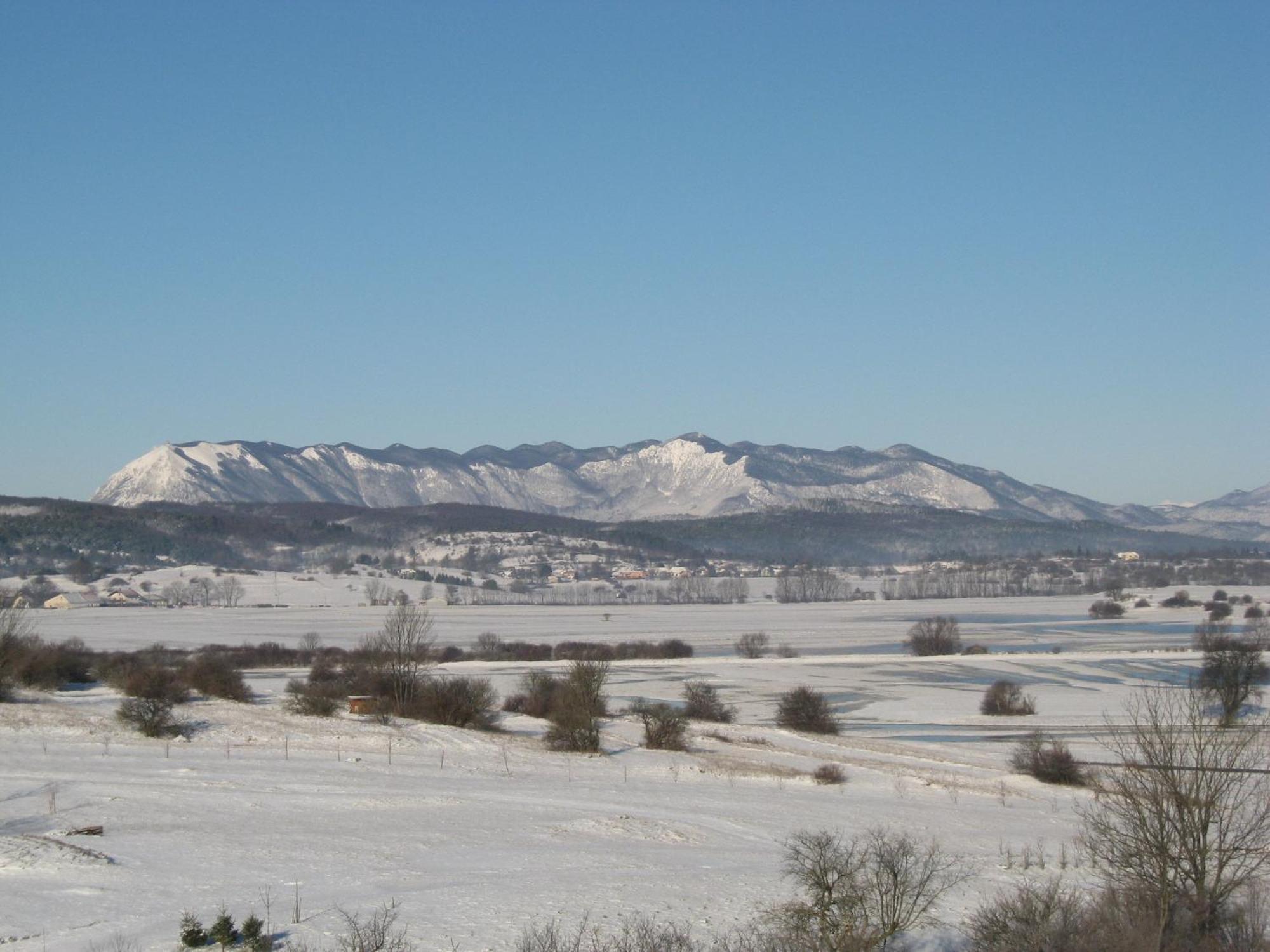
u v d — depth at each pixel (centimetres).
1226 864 2481
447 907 2648
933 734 7294
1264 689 8506
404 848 3331
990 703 8119
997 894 2878
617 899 2773
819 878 2564
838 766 5553
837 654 13150
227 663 9031
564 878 3008
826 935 2388
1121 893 2653
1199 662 11438
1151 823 2566
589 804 4269
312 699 6606
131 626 16950
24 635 7681
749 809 4291
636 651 12494
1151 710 3412
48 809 3644
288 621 18250
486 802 4206
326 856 3181
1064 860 3356
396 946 2288
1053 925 2539
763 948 2361
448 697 6662
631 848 3484
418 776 4772
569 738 5806
